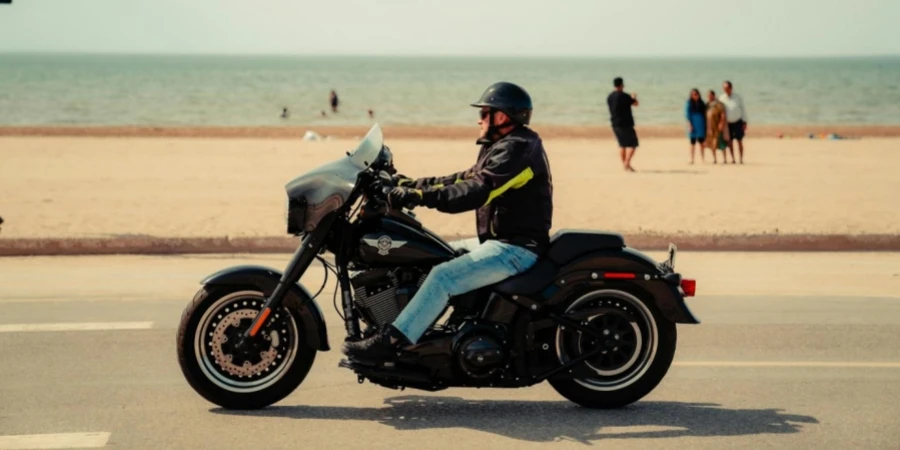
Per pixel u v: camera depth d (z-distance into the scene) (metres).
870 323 10.02
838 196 19.20
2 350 8.66
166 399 7.33
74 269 12.48
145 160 25.48
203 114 69.44
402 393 7.61
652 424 6.89
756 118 66.44
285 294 6.90
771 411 7.21
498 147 6.80
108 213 16.27
